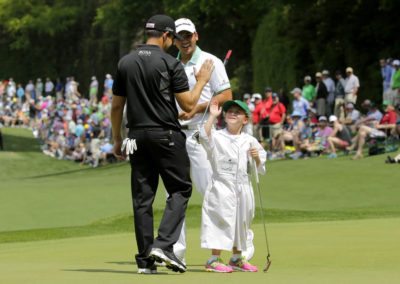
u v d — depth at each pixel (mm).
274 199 55531
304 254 25719
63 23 195000
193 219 48531
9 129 146625
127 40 171375
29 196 60062
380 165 64688
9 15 197500
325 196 55875
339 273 21016
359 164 66125
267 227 36719
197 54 26891
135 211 22156
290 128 78938
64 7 196125
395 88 74750
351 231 33000
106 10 163750
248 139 23312
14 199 58938
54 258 26797
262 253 26375
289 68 114750
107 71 191125
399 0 99625
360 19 105438
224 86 26812
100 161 102875
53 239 38938
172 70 22219
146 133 22016
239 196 23031
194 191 57594
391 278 19781
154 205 51875
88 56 193875
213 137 23141
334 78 108125
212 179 23094
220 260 22781
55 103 152750
